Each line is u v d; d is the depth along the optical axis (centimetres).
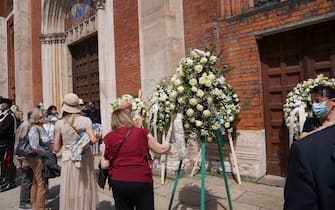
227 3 600
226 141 591
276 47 546
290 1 494
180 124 360
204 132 365
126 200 308
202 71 364
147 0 707
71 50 1240
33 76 1377
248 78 560
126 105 418
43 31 1241
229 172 581
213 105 367
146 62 711
